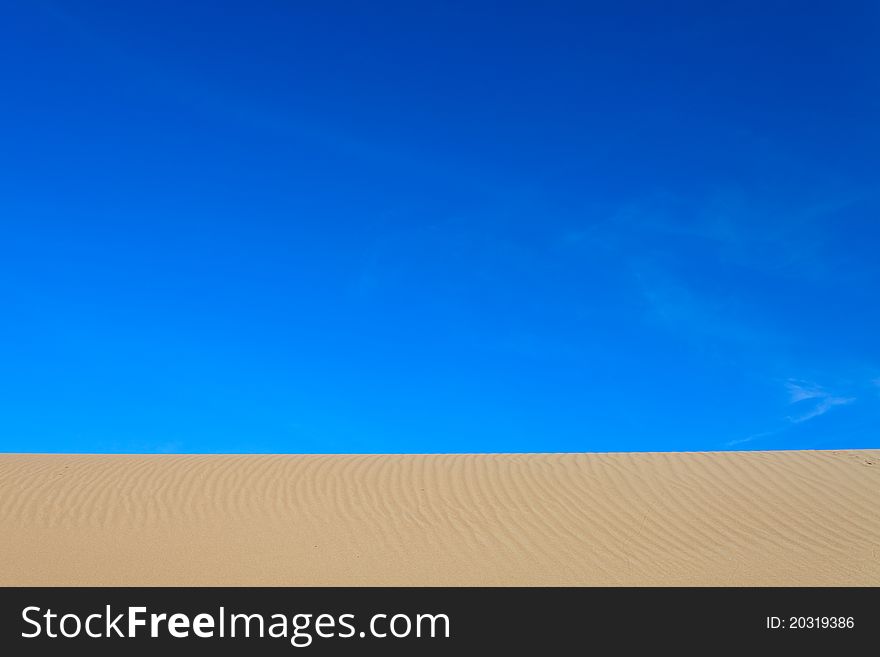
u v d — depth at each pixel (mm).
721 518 22578
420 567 19453
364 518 22828
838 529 21672
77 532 21516
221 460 27359
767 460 26656
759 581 18281
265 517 22859
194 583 17969
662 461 27000
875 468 25375
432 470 26406
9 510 22750
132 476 25594
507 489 24734
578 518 22734
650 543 21156
